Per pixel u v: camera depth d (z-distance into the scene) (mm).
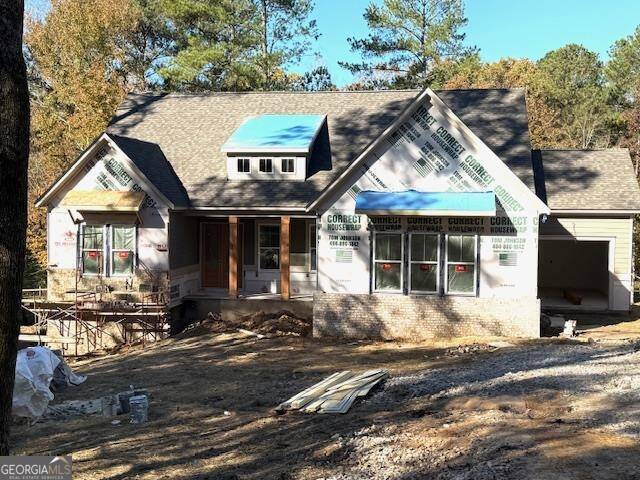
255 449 10641
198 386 15719
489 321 20406
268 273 25438
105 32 41844
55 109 40031
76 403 14492
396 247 21109
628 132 50188
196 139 26688
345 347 19891
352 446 10273
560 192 24625
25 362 14023
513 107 25328
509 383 13078
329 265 21562
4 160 5641
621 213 23953
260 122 26203
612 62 61500
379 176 21203
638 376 13000
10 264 5664
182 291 23844
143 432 12031
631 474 8016
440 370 15633
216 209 23188
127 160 22297
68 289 23234
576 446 9117
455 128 20641
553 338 19875
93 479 9500
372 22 44469
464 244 20641
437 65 44594
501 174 20328
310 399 13227
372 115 26578
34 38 39938
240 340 21250
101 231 22984
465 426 10578
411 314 20906
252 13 43594
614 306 24641
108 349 22031
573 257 30594
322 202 21484
